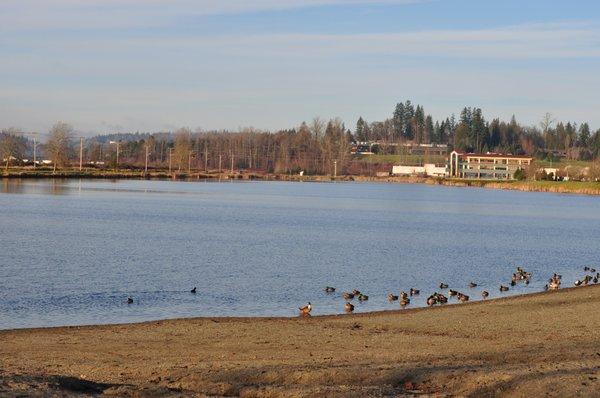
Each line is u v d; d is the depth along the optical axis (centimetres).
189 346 2855
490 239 8762
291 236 8394
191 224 9594
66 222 9238
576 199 19288
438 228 10112
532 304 3869
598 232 10131
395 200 16888
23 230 8075
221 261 6012
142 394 2136
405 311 3772
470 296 4672
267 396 2123
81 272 5159
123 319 3675
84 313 3803
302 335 3073
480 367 2366
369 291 4762
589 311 3566
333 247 7356
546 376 2189
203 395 2145
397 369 2361
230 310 4003
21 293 4294
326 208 13688
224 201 14800
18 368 2462
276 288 4766
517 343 2855
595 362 2409
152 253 6394
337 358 2605
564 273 5962
